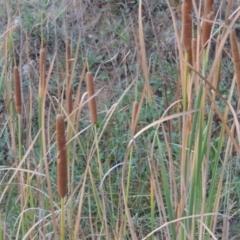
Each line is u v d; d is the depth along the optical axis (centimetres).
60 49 408
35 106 340
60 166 143
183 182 156
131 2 440
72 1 434
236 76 135
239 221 279
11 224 227
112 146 329
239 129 137
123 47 414
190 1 139
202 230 165
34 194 222
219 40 156
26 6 429
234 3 395
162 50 401
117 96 374
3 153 319
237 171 291
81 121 335
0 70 271
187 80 146
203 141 154
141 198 279
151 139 323
